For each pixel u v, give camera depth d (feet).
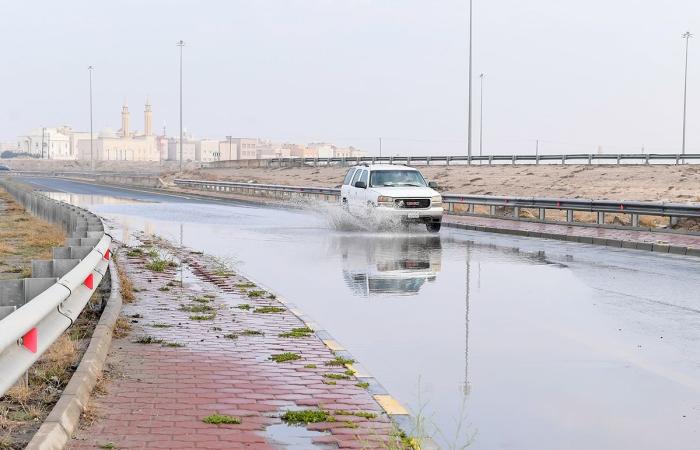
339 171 270.67
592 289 45.98
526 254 66.23
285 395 23.13
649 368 27.35
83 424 19.58
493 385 25.11
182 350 28.84
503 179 204.33
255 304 39.70
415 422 20.85
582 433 20.47
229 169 358.23
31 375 23.18
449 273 53.47
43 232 80.38
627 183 177.27
